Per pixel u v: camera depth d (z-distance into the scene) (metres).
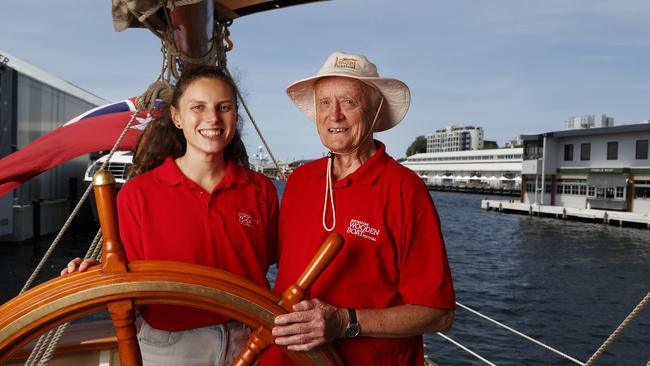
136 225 1.32
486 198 55.84
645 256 19.20
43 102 20.59
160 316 1.32
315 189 1.35
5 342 0.95
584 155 29.78
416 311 1.19
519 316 11.34
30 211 18.31
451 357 8.41
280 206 1.46
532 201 33.53
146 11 1.39
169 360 1.33
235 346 1.38
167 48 1.91
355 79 1.30
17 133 17.92
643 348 9.28
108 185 0.99
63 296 0.96
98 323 2.08
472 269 17.00
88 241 19.78
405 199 1.25
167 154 1.52
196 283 1.01
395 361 1.26
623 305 12.45
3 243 17.58
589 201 29.44
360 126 1.30
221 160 1.44
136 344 1.02
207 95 1.32
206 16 1.64
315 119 1.52
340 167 1.37
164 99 1.89
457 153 69.81
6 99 16.44
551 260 18.64
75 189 22.28
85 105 25.92
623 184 27.25
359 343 1.22
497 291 13.74
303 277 1.09
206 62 1.99
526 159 33.62
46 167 2.87
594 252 20.17
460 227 27.98
